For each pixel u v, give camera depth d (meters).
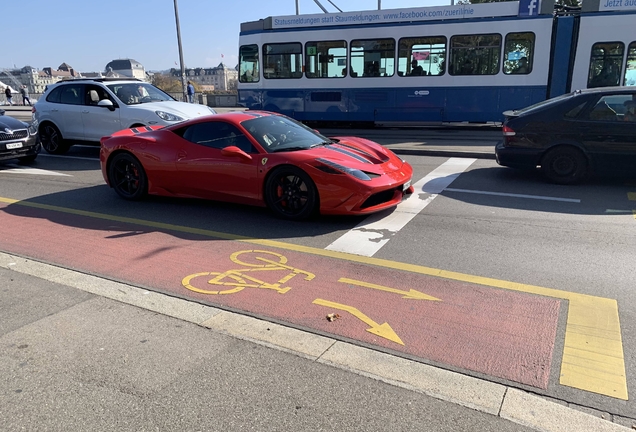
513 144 8.07
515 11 14.21
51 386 2.87
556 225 5.78
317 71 16.50
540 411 2.58
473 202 6.89
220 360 3.09
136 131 7.61
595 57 13.74
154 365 3.05
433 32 15.04
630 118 7.46
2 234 5.83
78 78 12.03
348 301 3.88
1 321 3.65
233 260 4.83
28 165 10.73
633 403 2.64
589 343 3.22
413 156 11.14
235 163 6.31
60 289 4.20
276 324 3.54
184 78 28.50
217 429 2.49
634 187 7.65
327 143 6.71
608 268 4.45
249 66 17.30
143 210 6.87
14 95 45.25
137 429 2.50
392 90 15.77
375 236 5.48
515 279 4.25
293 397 2.72
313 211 5.96
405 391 2.76
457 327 3.45
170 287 4.20
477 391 2.75
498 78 14.67
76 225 6.16
